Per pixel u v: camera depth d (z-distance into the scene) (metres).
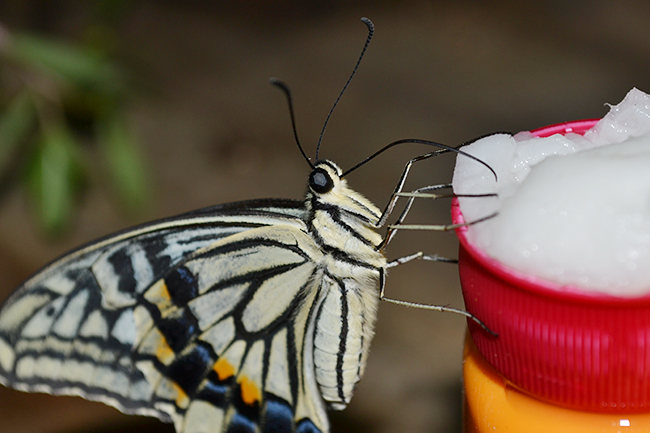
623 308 0.23
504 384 0.25
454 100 0.53
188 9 0.71
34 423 0.35
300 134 0.53
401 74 0.57
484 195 0.24
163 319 0.28
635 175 0.24
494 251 0.24
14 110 0.36
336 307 0.28
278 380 0.28
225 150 0.53
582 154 0.24
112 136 0.39
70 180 0.37
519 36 0.58
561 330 0.24
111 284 0.28
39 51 0.35
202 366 0.28
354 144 0.50
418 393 0.34
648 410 0.24
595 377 0.24
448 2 0.64
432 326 0.35
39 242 0.44
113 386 0.28
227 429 0.28
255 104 0.57
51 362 0.28
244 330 0.28
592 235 0.24
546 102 0.50
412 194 0.27
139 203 0.40
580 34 0.56
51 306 0.28
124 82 0.41
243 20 0.68
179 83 0.61
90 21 0.47
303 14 0.68
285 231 0.28
